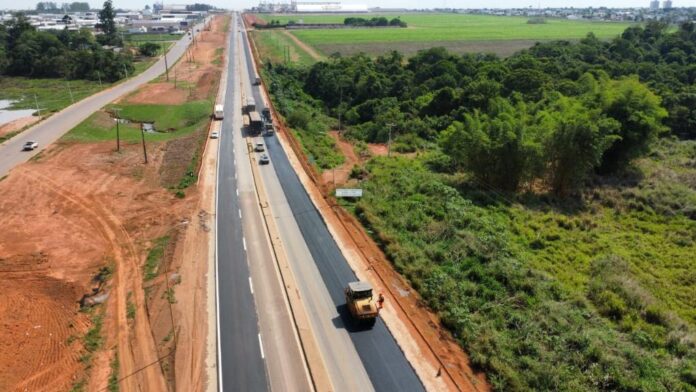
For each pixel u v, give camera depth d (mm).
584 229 59281
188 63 180875
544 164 67500
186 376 35531
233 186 70750
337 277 47750
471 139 67500
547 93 95750
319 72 138125
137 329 40719
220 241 54719
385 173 73188
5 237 56344
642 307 42812
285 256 51469
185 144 90312
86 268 50312
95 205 64688
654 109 76375
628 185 73312
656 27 182250
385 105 111125
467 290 44219
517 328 39156
